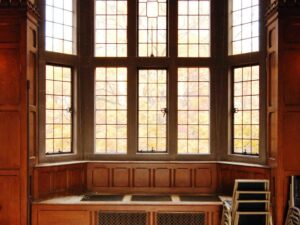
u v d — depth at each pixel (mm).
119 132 6438
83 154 6383
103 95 6461
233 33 6344
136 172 6305
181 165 6273
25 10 5250
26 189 5340
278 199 5289
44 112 5883
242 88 6215
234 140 6320
